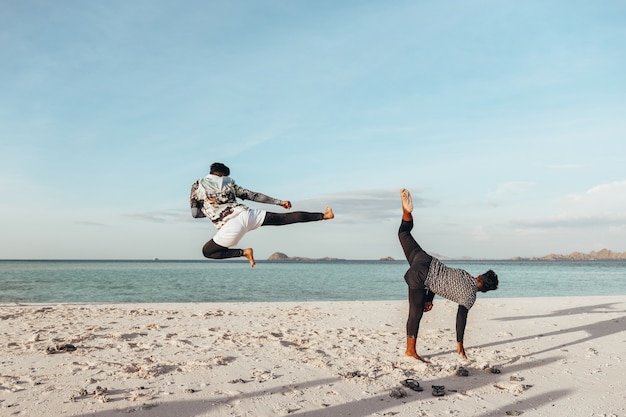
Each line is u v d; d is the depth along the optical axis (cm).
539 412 425
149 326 856
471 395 473
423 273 600
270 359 607
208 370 546
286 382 505
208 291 2633
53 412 402
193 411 411
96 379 502
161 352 643
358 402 446
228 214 444
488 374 556
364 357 628
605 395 475
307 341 735
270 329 850
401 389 487
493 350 688
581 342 747
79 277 4344
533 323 941
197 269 7556
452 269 608
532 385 510
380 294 2436
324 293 2503
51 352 632
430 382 520
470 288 601
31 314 1041
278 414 410
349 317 1030
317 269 8275
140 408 415
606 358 637
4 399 434
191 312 1098
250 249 459
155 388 474
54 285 3125
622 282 3525
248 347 681
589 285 3138
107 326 868
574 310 1138
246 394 462
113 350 652
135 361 585
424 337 786
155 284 3303
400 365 590
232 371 545
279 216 450
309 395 463
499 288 2834
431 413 420
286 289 2820
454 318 1026
